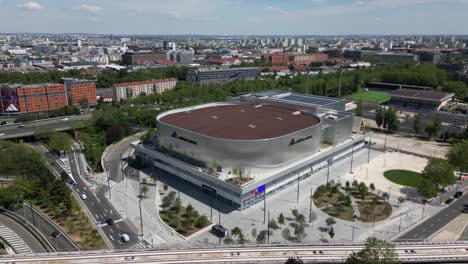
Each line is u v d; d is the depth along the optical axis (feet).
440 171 529.04
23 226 463.83
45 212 501.56
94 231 448.65
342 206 508.94
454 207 508.53
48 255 375.45
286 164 569.23
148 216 488.02
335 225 459.32
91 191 567.18
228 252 380.58
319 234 438.81
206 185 547.90
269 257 370.12
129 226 462.60
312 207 506.89
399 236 433.48
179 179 603.26
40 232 445.78
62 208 511.81
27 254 375.25
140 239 432.66
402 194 547.49
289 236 435.12
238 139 537.65
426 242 401.90
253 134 565.53
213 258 367.66
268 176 528.63
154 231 450.71
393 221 469.98
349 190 559.38
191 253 379.14
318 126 616.39
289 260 346.74
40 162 634.02
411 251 382.42
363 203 518.37
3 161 617.21
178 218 476.13
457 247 390.01
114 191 565.94
